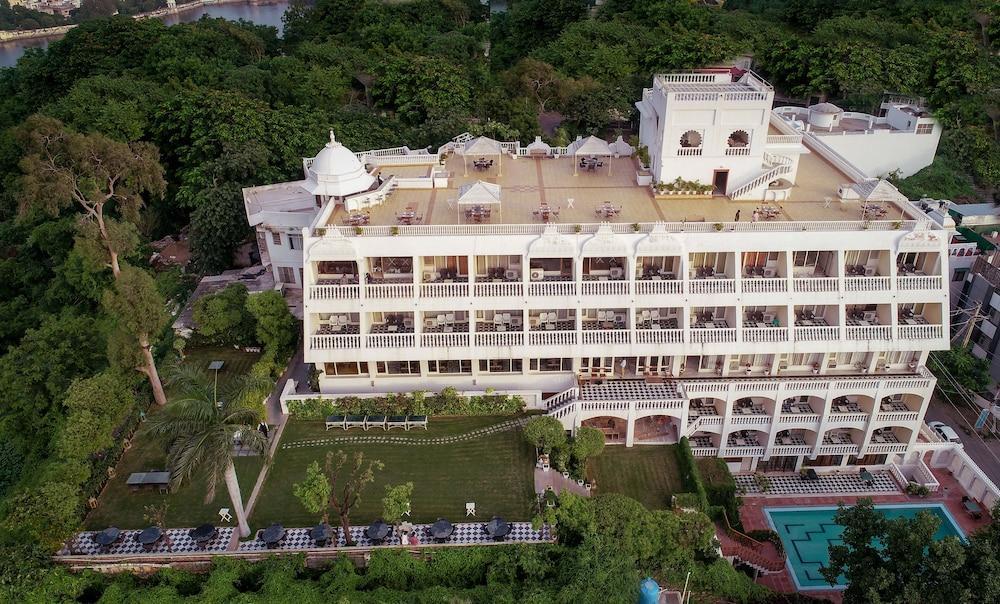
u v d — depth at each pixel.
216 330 52.53
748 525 45.00
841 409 48.06
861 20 93.81
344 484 40.72
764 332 45.06
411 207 50.66
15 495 37.09
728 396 45.53
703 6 114.75
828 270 46.66
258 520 38.56
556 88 85.75
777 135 54.59
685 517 36.66
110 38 103.88
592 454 42.81
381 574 34.75
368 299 44.81
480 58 112.06
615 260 47.72
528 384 47.50
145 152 54.94
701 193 51.78
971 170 76.25
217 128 72.50
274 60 101.31
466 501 39.69
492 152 55.72
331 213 49.50
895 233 44.75
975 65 80.00
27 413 51.56
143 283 44.81
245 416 34.03
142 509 39.34
